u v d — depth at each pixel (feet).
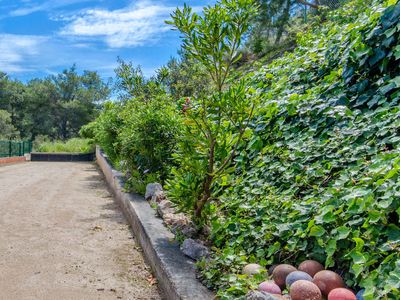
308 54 19.94
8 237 14.84
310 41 23.36
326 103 14.26
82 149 73.41
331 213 8.63
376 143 11.15
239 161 15.55
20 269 11.43
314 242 8.82
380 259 7.41
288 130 14.80
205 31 11.55
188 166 12.05
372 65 13.71
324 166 11.68
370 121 11.95
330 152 12.06
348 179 9.87
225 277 8.30
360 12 24.03
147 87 27.30
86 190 28.07
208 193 12.09
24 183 32.17
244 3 11.64
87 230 16.14
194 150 12.00
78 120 171.73
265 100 18.04
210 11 11.53
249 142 15.94
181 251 10.78
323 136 13.15
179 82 27.68
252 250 9.96
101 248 13.66
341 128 12.77
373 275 6.86
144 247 12.91
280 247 9.48
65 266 11.77
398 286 6.25
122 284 10.44
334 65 16.65
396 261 6.73
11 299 9.39
